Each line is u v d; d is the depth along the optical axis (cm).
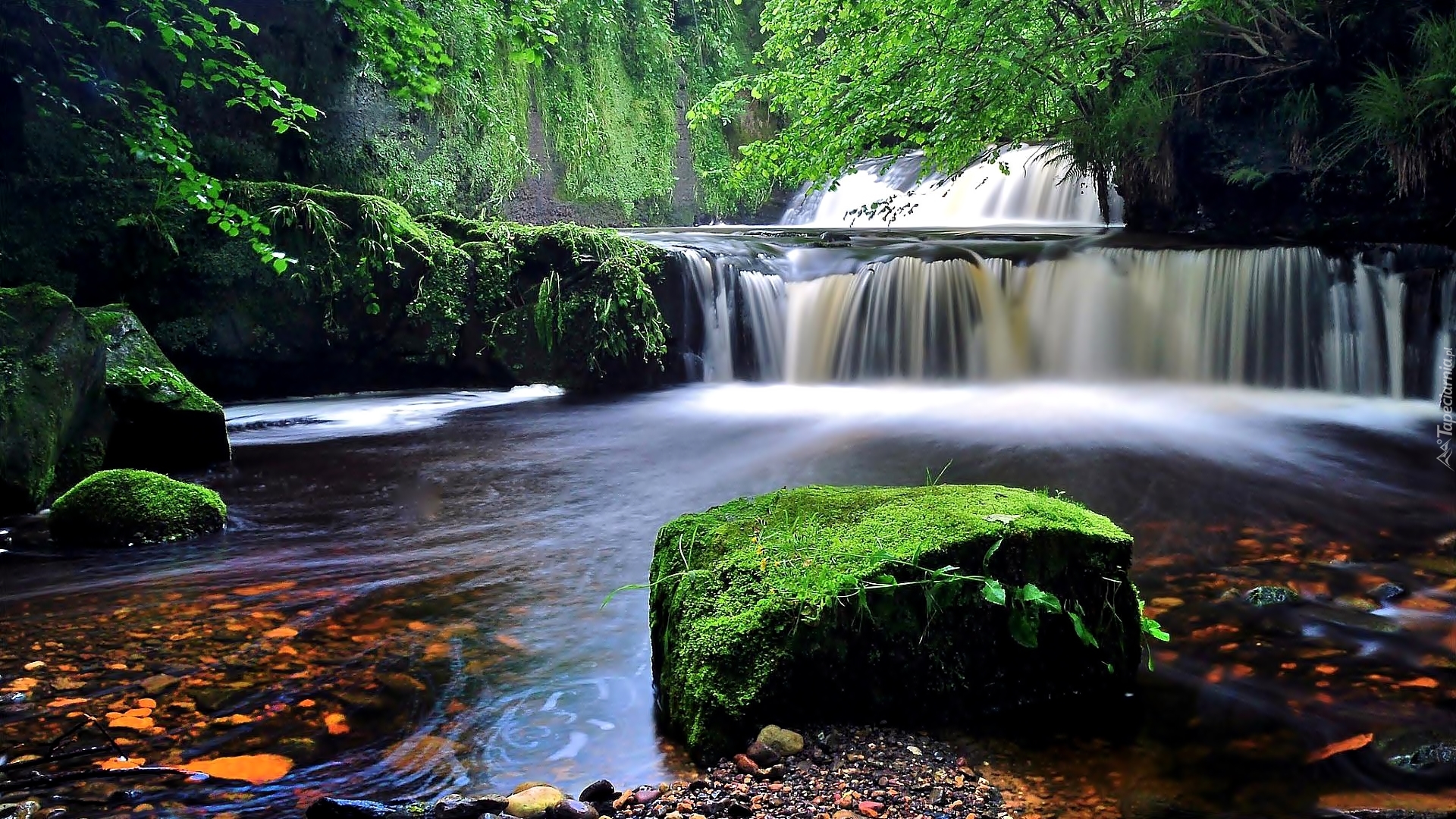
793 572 276
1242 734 272
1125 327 914
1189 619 358
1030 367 955
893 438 712
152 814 234
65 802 239
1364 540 454
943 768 251
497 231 1006
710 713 258
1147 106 977
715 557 296
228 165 984
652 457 684
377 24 905
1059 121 1041
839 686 266
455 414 870
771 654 260
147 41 924
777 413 842
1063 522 294
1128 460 620
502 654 334
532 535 489
